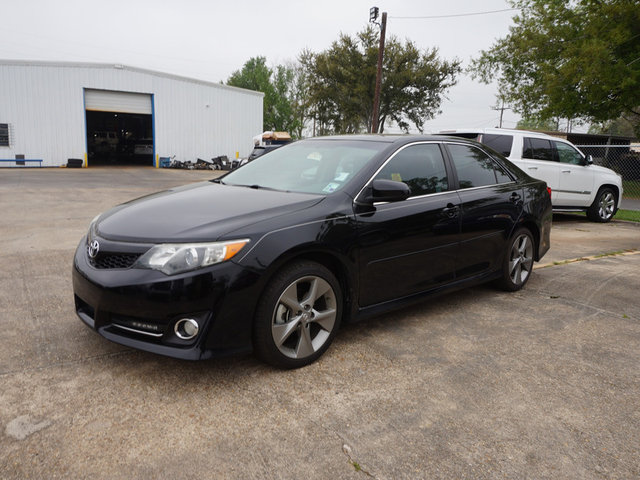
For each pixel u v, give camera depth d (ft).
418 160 11.90
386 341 10.80
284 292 8.75
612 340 11.30
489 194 13.41
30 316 11.57
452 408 8.07
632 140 92.17
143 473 6.25
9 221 25.62
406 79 106.01
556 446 7.12
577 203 30.48
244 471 6.36
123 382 8.54
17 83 77.61
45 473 6.17
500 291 14.99
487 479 6.35
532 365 9.83
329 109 117.91
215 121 98.63
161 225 8.73
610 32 55.21
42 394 8.04
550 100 65.67
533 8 67.31
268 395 8.27
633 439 7.36
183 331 8.18
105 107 86.38
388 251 10.53
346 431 7.32
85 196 38.91
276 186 11.26
